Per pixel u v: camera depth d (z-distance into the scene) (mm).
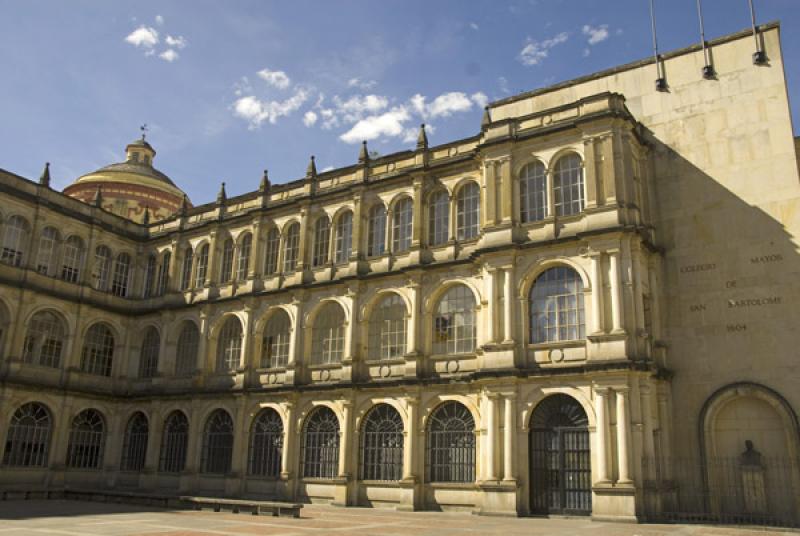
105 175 66188
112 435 50938
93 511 32344
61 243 49875
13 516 29297
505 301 35438
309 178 47031
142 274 54906
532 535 23844
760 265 34188
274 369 45062
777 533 25734
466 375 36250
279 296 46250
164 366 50156
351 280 42344
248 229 49656
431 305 39406
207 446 46688
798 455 31344
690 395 34375
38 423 46844
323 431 41938
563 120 36438
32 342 47281
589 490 31625
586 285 33562
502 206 36938
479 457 35125
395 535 23406
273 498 42281
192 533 23156
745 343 33719
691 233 36125
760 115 35688
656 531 25891
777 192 34531
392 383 38688
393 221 42594
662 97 38250
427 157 41969
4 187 46438
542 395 33312
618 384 31188
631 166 35031
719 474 32969
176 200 67500
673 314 35656
